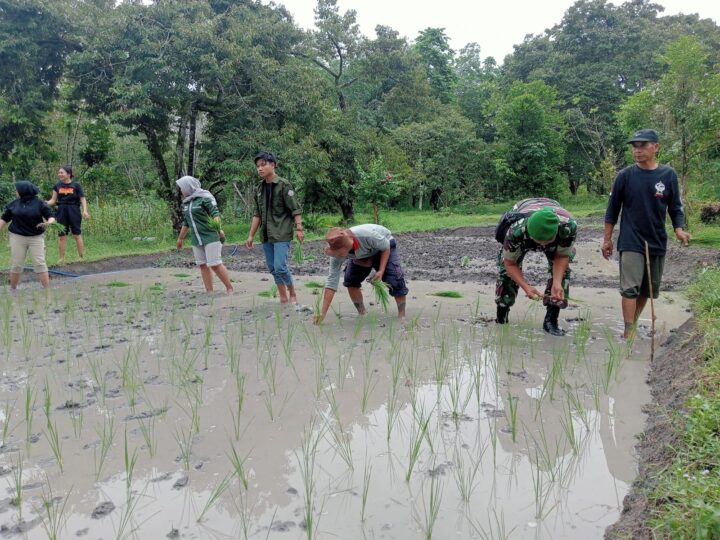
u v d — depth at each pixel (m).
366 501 2.79
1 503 2.85
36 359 5.22
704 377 3.55
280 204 7.29
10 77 14.88
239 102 15.91
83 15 14.92
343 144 20.80
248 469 3.14
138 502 2.84
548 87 35.09
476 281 9.20
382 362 4.93
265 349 5.38
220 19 15.51
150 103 14.53
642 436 3.41
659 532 2.32
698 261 9.05
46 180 21.11
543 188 34.91
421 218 26.52
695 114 14.09
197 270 11.33
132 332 6.14
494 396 4.12
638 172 5.23
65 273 10.80
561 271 5.30
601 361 4.83
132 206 17.41
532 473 3.04
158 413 3.91
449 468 3.10
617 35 37.44
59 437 3.57
